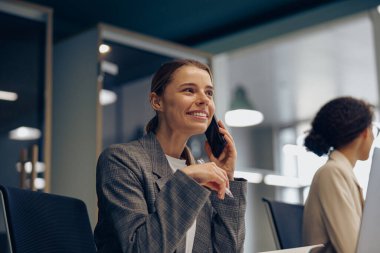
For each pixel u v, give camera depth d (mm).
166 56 4848
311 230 2072
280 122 9883
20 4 4070
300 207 2512
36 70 4055
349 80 7887
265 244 7191
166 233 1479
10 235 1538
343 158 2168
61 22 4969
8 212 1554
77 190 4289
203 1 4750
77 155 4336
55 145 4504
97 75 4332
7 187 1595
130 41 4609
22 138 3898
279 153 9891
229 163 1824
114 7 4805
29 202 1645
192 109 1724
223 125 1858
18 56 4008
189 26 5215
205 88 1756
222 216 1748
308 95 8539
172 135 1769
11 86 3936
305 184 8031
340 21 5051
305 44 6578
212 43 5453
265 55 6953
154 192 1664
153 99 1794
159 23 5133
